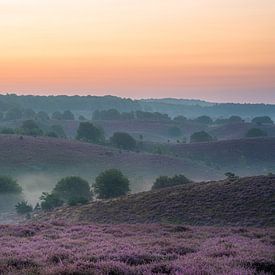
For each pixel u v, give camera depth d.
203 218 75.50
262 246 29.53
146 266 21.36
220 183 92.69
